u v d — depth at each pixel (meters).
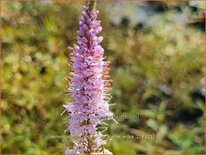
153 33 12.72
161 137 9.80
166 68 11.80
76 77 5.42
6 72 10.28
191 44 12.48
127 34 12.54
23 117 9.95
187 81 11.64
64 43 11.71
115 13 13.05
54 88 10.18
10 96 10.05
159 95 11.16
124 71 11.39
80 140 5.61
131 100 10.97
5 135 9.58
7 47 11.27
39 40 11.53
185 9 13.83
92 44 5.38
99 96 5.47
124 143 9.23
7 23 11.93
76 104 5.49
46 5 12.55
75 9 12.53
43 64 10.69
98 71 5.38
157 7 13.86
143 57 11.96
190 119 10.87
